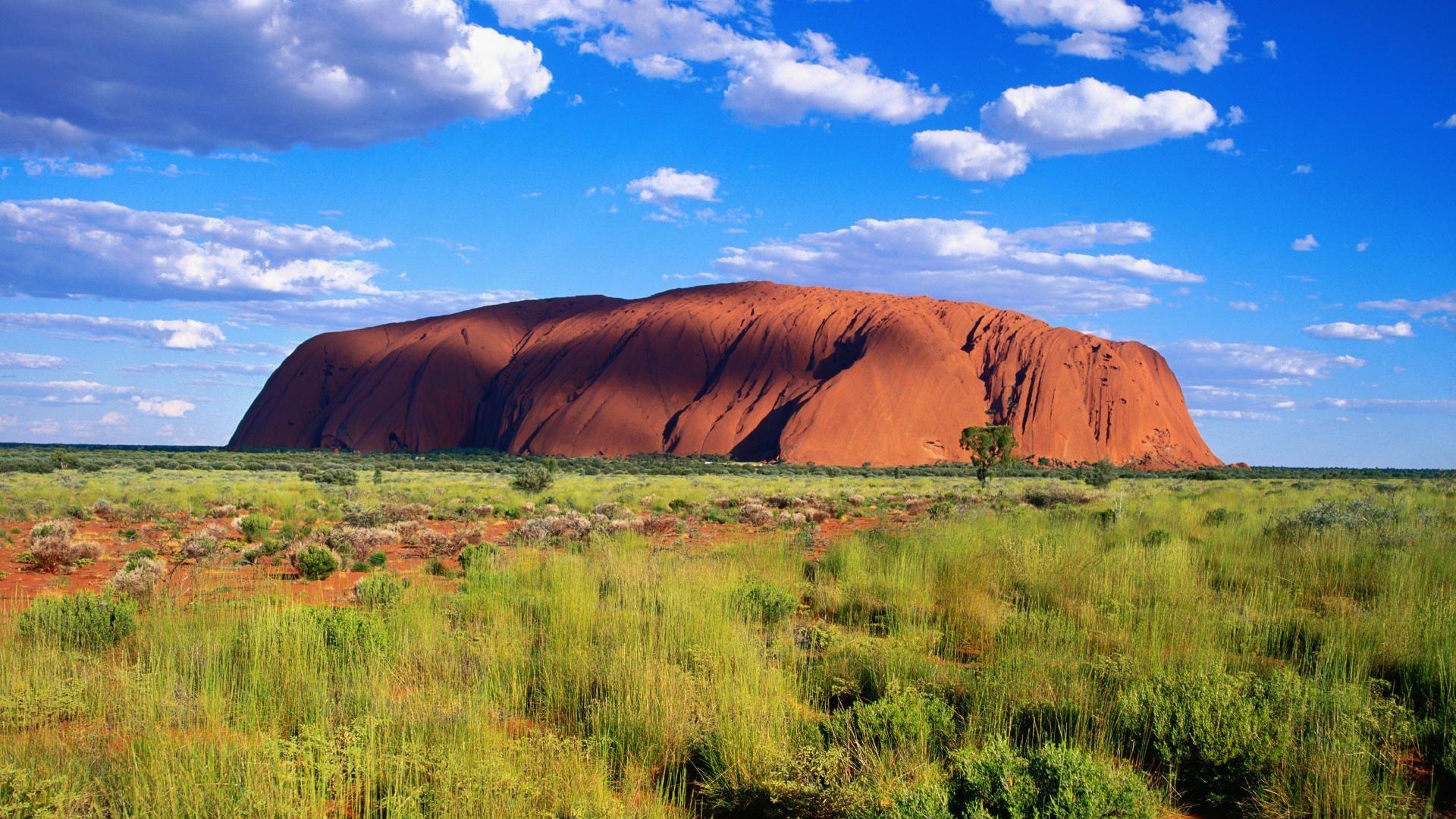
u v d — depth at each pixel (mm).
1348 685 6191
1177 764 5457
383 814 4785
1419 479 65000
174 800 4430
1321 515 14969
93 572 14992
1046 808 4426
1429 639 7309
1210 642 7582
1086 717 5969
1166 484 55031
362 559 15930
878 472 102688
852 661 7422
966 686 6715
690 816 4898
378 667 6832
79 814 4516
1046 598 9977
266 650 7082
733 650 7301
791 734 5758
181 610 8812
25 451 91625
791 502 32188
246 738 5488
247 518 21375
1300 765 5133
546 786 4922
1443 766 5309
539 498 36781
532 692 6980
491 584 10227
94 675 6695
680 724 5961
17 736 5660
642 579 10188
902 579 10719
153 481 47969
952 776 5004
